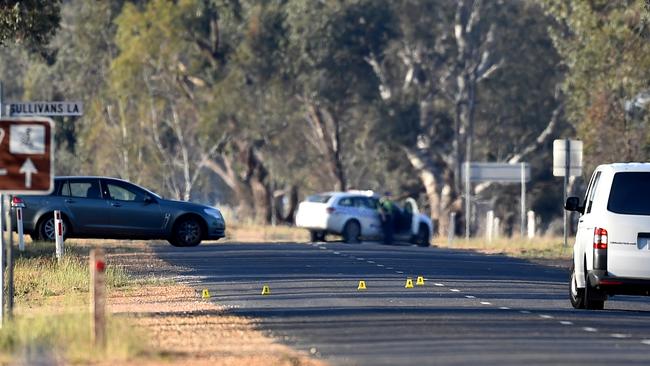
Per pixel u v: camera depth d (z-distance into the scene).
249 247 149.75
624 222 79.44
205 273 108.38
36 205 137.75
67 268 100.81
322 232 195.00
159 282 98.06
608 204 80.06
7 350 58.12
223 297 87.25
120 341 56.88
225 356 57.34
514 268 124.00
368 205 194.25
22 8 129.88
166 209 143.12
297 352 59.19
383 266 119.81
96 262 55.97
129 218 141.12
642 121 190.75
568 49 193.75
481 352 58.84
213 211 146.25
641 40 160.25
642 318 77.31
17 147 60.91
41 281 95.75
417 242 195.62
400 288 95.50
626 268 79.25
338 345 61.81
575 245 85.50
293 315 75.44
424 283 100.44
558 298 90.88
